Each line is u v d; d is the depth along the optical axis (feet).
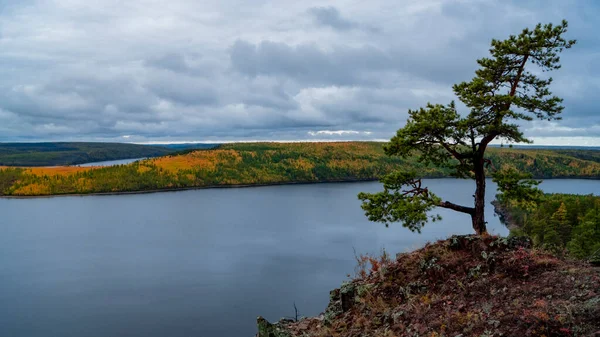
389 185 58.08
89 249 520.01
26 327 278.46
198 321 281.13
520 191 53.88
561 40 54.19
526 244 39.83
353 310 42.60
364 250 450.30
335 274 378.53
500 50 55.72
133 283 374.63
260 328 46.70
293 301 314.76
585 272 32.55
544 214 281.13
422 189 57.41
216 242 541.75
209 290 348.18
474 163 56.13
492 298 33.22
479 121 55.77
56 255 488.85
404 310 36.52
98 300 330.75
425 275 40.81
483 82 55.52
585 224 213.87
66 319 291.38
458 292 36.11
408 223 54.80
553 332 26.63
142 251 504.02
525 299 31.42
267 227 634.02
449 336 30.37
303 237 549.54
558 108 54.90
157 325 276.41
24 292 353.92
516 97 53.52
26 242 565.53
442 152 59.06
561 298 30.14
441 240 44.62
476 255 39.86
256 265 419.13
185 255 476.95
